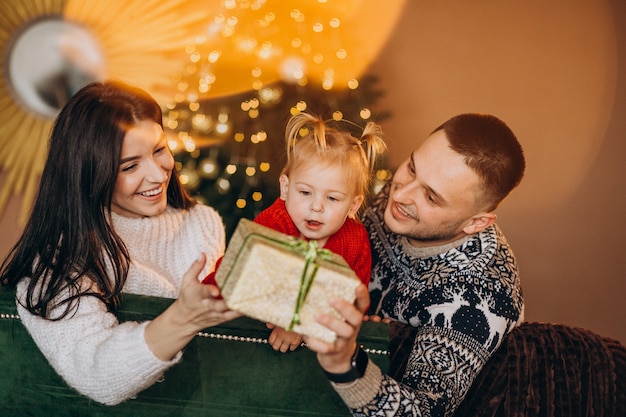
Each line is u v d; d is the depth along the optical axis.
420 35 4.88
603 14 4.78
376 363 1.86
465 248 2.06
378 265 2.24
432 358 1.86
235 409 1.87
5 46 4.61
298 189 1.95
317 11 4.36
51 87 4.65
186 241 2.24
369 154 2.15
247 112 3.91
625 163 4.74
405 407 1.69
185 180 3.72
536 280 4.64
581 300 4.62
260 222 1.99
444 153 1.98
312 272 1.44
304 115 2.01
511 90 4.84
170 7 4.54
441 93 4.88
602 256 4.68
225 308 1.49
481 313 1.92
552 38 4.82
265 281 1.42
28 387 1.87
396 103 4.89
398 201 2.05
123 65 4.65
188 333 1.58
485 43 4.86
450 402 1.82
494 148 1.97
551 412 1.94
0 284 1.90
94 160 1.83
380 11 4.85
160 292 2.05
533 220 4.71
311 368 1.85
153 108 1.98
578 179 4.75
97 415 1.88
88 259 1.82
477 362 1.88
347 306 1.46
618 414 1.97
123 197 1.98
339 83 4.26
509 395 1.94
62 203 1.85
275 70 4.21
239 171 3.81
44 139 4.69
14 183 4.69
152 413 1.88
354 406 1.69
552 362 1.97
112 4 4.60
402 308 2.08
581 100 4.79
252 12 4.23
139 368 1.61
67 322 1.72
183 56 4.58
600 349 2.01
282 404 1.87
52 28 4.62
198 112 3.91
